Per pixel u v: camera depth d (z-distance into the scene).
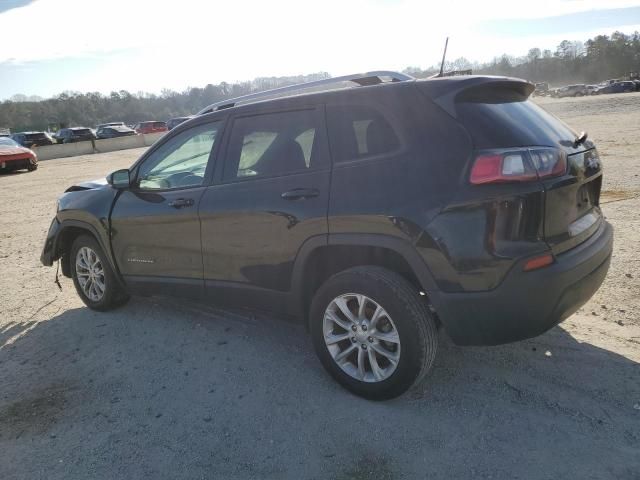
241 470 2.69
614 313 4.04
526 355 3.54
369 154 3.06
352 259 3.29
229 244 3.66
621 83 60.66
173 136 4.16
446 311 2.82
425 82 3.02
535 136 2.86
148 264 4.29
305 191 3.23
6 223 10.06
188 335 4.29
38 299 5.51
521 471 2.52
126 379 3.68
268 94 4.39
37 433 3.13
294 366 3.67
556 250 2.77
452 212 2.72
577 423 2.82
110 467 2.79
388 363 3.15
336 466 2.66
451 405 3.07
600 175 3.33
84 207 4.67
